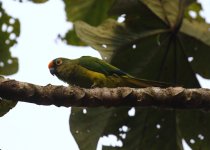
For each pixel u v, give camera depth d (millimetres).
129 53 11852
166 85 9422
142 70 11969
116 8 12023
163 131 11805
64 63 10422
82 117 11461
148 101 8258
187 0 11734
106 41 11672
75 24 11578
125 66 11867
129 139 11727
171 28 11992
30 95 7914
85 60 10289
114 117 11625
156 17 11984
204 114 11594
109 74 10172
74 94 8055
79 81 10375
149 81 9672
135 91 8258
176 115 11711
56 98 8016
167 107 8383
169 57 12023
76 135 11438
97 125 11547
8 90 7840
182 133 11820
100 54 11500
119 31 11859
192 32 12039
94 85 10172
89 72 10156
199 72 12164
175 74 12078
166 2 11945
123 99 8211
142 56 11938
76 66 10273
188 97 8266
